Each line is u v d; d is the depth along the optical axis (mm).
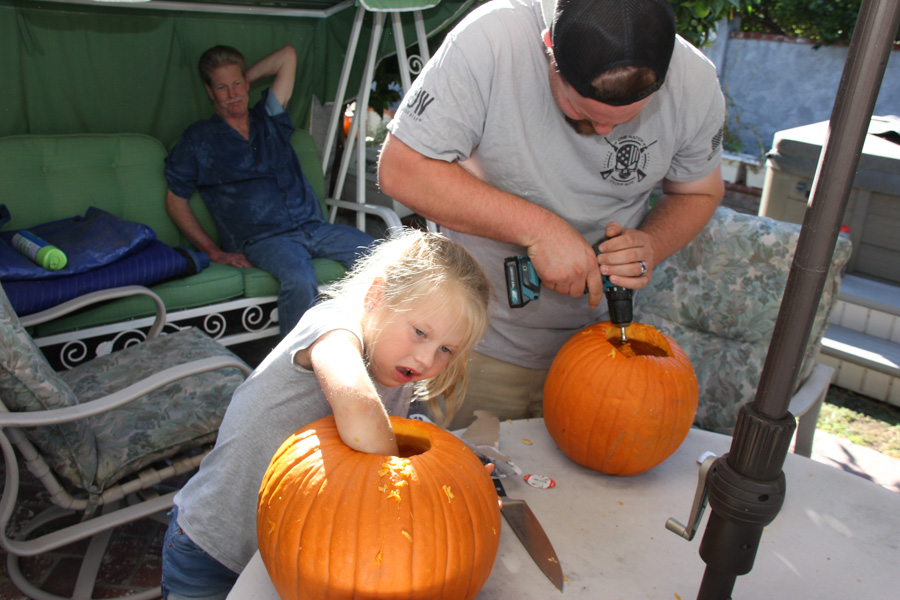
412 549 794
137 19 3268
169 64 3451
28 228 3035
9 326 1625
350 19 3684
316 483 831
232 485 1131
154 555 2201
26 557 2152
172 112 3564
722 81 8148
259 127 3438
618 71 1004
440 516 819
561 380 1281
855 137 570
